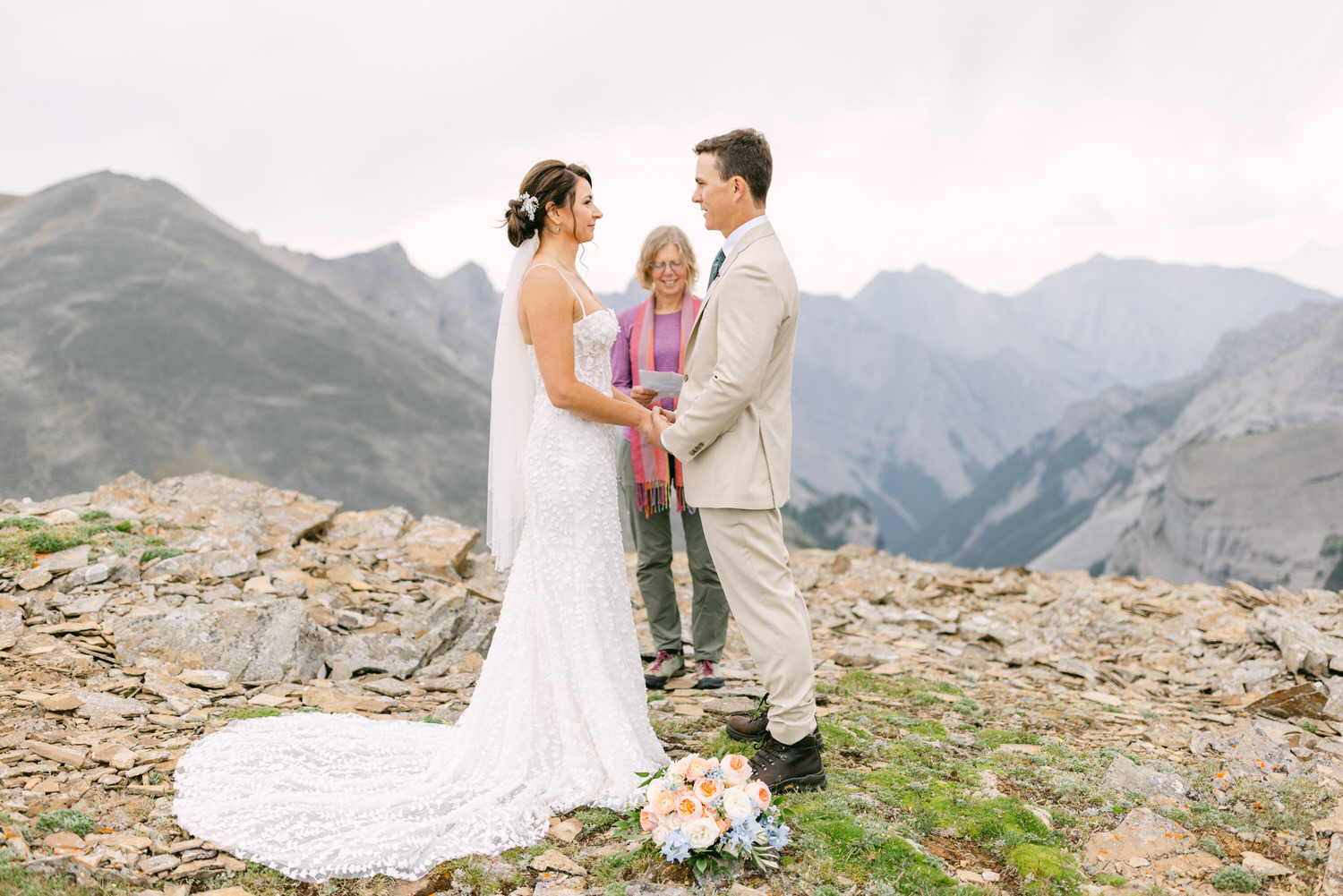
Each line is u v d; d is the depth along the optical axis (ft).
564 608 10.12
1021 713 13.61
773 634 9.39
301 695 13.28
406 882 7.92
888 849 8.32
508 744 9.81
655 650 15.66
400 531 22.49
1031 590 23.65
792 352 9.75
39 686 11.85
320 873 7.90
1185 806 9.79
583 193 10.28
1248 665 16.16
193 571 17.06
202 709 12.09
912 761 11.03
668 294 14.69
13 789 8.75
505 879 7.97
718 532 9.46
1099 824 9.35
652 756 10.25
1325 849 8.76
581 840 8.82
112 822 8.43
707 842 7.79
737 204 9.43
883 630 20.06
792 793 9.54
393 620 17.13
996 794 10.07
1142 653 18.37
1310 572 416.87
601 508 10.44
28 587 15.57
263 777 9.46
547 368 9.86
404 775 9.87
